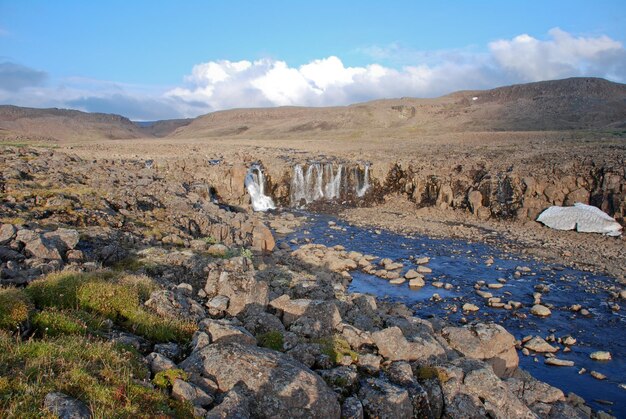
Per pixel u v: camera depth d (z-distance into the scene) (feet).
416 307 97.40
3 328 33.40
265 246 127.44
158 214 109.50
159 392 29.68
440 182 201.46
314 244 144.46
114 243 76.33
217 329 40.55
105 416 25.31
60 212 87.81
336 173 228.84
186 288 56.65
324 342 45.19
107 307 43.34
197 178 201.36
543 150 216.54
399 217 188.96
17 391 25.88
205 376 33.91
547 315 93.15
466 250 142.51
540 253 136.98
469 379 44.98
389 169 224.53
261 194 218.59
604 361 74.74
